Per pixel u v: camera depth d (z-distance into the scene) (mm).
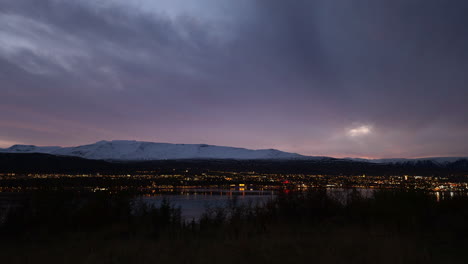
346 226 11398
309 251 8234
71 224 12719
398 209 12172
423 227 10945
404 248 8273
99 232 11867
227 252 8289
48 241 10578
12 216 12039
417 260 7457
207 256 7992
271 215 12844
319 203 13398
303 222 12281
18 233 11562
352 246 8633
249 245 8938
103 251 8812
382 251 8023
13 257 8508
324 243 9055
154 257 8031
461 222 10977
